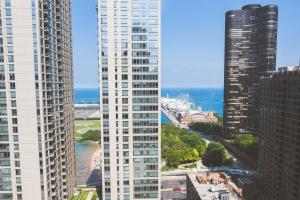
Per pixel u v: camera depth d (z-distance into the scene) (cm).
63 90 12031
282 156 11650
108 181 11725
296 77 10650
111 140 11506
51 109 10525
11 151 9831
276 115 12269
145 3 10988
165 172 19062
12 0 9188
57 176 11206
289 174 10981
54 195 10706
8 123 9700
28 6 9212
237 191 11806
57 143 11269
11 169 9925
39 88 9581
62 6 11994
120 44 11075
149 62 11225
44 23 9950
